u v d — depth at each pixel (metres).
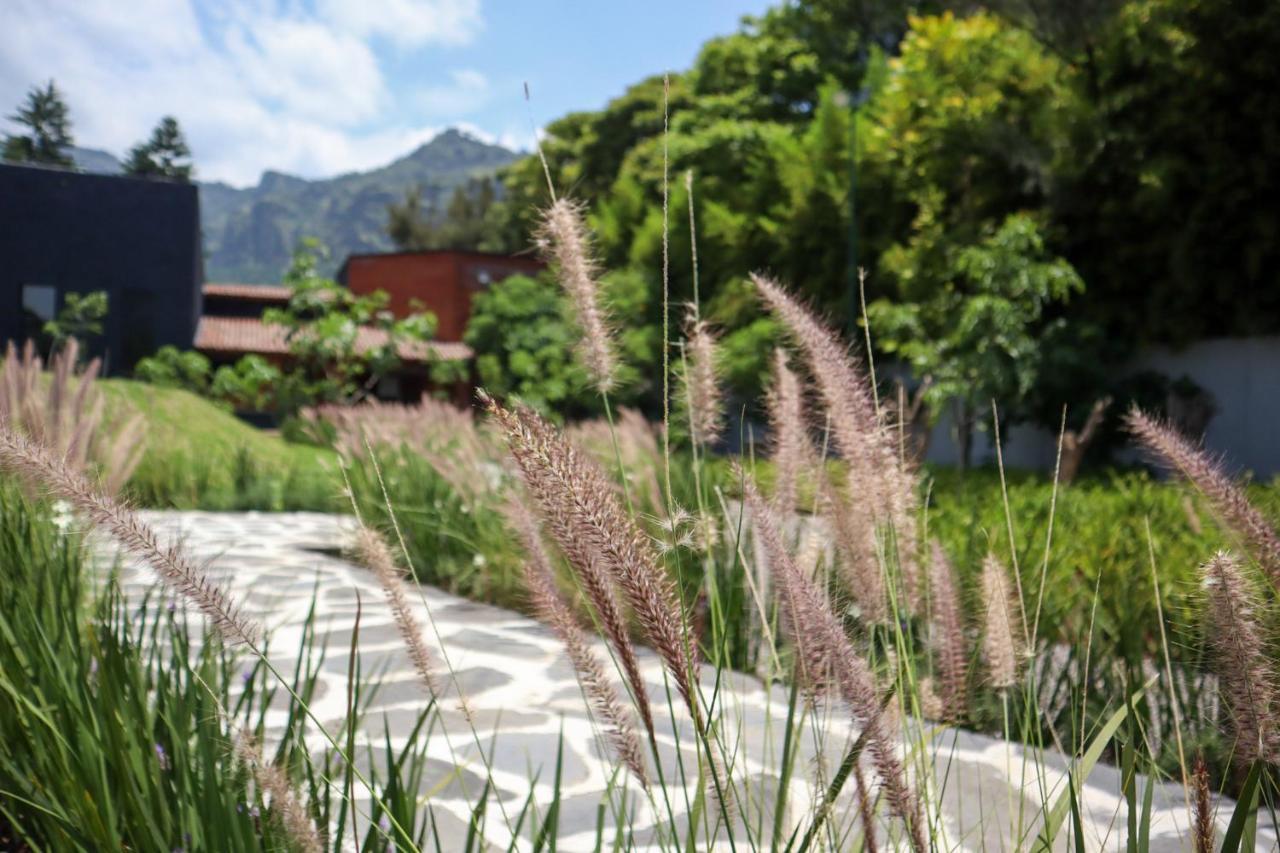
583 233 1.45
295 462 15.42
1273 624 1.16
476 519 6.70
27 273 27.66
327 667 4.48
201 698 2.09
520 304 30.94
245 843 1.63
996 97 17.09
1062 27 15.80
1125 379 15.96
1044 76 16.92
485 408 1.04
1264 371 15.28
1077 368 15.23
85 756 1.77
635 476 4.38
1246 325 15.12
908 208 20.42
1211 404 15.80
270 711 3.58
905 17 23.08
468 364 33.94
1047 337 15.82
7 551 2.86
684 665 1.12
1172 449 1.37
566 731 3.66
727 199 24.92
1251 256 14.64
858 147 20.88
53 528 3.17
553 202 1.45
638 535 1.10
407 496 7.64
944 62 17.72
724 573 3.34
